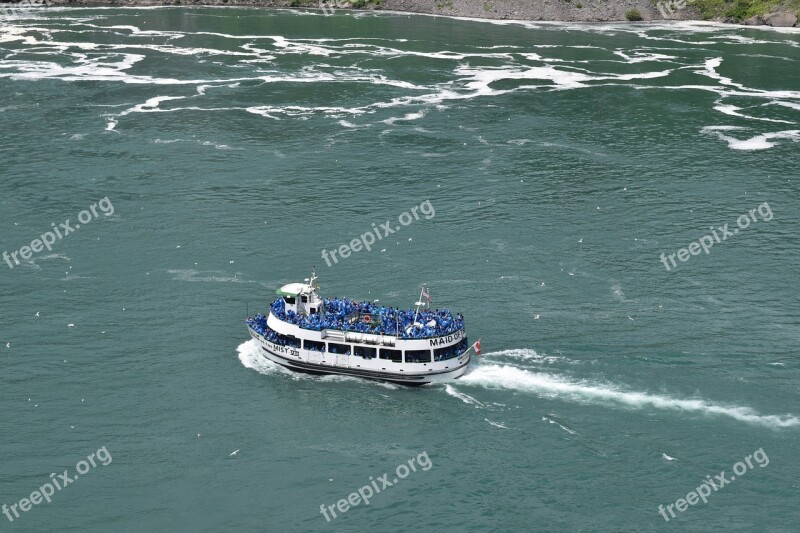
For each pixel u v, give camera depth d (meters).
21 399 190.62
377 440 178.50
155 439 179.62
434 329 192.25
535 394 189.88
